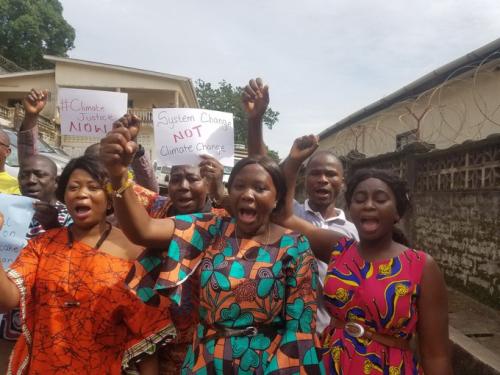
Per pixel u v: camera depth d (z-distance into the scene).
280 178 2.03
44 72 23.64
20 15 35.81
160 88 23.67
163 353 2.37
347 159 10.44
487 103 8.68
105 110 2.89
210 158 2.58
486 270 5.46
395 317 2.00
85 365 1.98
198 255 2.02
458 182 6.23
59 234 2.16
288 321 1.89
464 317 4.92
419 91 10.12
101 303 2.00
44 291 2.02
